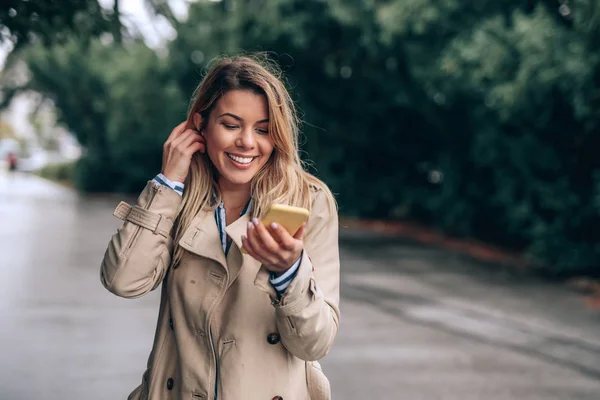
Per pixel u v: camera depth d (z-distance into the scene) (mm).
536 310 9172
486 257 13773
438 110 15977
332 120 18750
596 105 10086
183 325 1980
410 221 19391
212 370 1940
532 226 12445
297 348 1855
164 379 2037
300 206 2010
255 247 1743
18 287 9289
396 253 14008
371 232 17359
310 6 15945
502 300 9750
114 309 8227
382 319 8453
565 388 6008
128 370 5938
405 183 19688
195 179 2035
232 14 17500
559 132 11422
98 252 13016
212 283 1949
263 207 1954
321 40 16609
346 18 15352
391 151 19125
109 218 20062
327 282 1998
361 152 19734
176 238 2008
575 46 10055
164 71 22906
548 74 10398
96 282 9898
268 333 1946
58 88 31906
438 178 19328
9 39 4977
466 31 13344
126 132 28594
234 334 1931
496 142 12727
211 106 1965
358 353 6852
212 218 2012
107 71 29234
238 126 1938
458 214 15844
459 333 7883
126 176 31531
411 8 13992
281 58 16875
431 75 14438
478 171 15336
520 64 11133
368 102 18125
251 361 1928
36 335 6902
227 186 2057
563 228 11484
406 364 6527
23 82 33094
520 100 11000
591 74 9812
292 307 1787
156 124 28266
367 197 19688
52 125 36156
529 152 11641
